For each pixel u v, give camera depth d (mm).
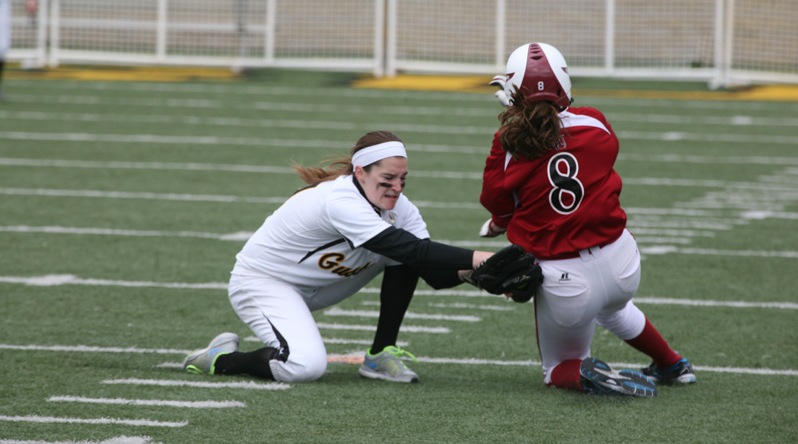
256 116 57000
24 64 73438
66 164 43500
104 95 62812
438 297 25953
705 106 63906
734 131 55406
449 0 73312
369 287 27062
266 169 43500
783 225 35125
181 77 71625
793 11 71875
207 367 18984
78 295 25297
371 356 18922
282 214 18656
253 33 75812
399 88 68375
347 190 17812
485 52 73875
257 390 17828
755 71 71375
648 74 71375
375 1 73312
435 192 39719
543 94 16703
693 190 40906
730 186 41844
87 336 21797
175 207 36281
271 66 75000
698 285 27344
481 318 24031
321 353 18422
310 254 18500
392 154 17547
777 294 26531
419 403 17203
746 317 24281
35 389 17719
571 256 16969
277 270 18781
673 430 15969
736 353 21250
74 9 74438
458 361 20469
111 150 46875
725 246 32000
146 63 74750
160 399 17203
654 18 71750
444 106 61750
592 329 17859
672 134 54188
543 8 72500
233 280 19156
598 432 15797
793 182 42750
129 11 74938
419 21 73562
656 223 35188
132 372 19062
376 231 17406
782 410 17188
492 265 16453
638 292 26562
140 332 22266
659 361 18781
